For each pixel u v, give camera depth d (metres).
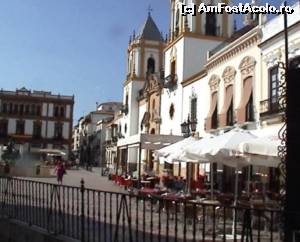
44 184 11.16
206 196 17.70
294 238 6.08
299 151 6.65
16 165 43.19
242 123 25.80
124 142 31.34
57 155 76.25
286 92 6.88
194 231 7.22
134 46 59.94
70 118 95.88
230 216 13.36
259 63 24.50
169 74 42.41
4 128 93.56
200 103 33.94
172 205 12.40
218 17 41.03
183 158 17.47
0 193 12.81
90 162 103.44
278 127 21.64
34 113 94.88
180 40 40.44
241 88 26.69
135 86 58.88
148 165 45.44
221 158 14.99
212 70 31.41
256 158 13.55
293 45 20.86
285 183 6.79
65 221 10.80
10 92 94.12
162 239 10.28
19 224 10.80
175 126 39.88
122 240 9.26
